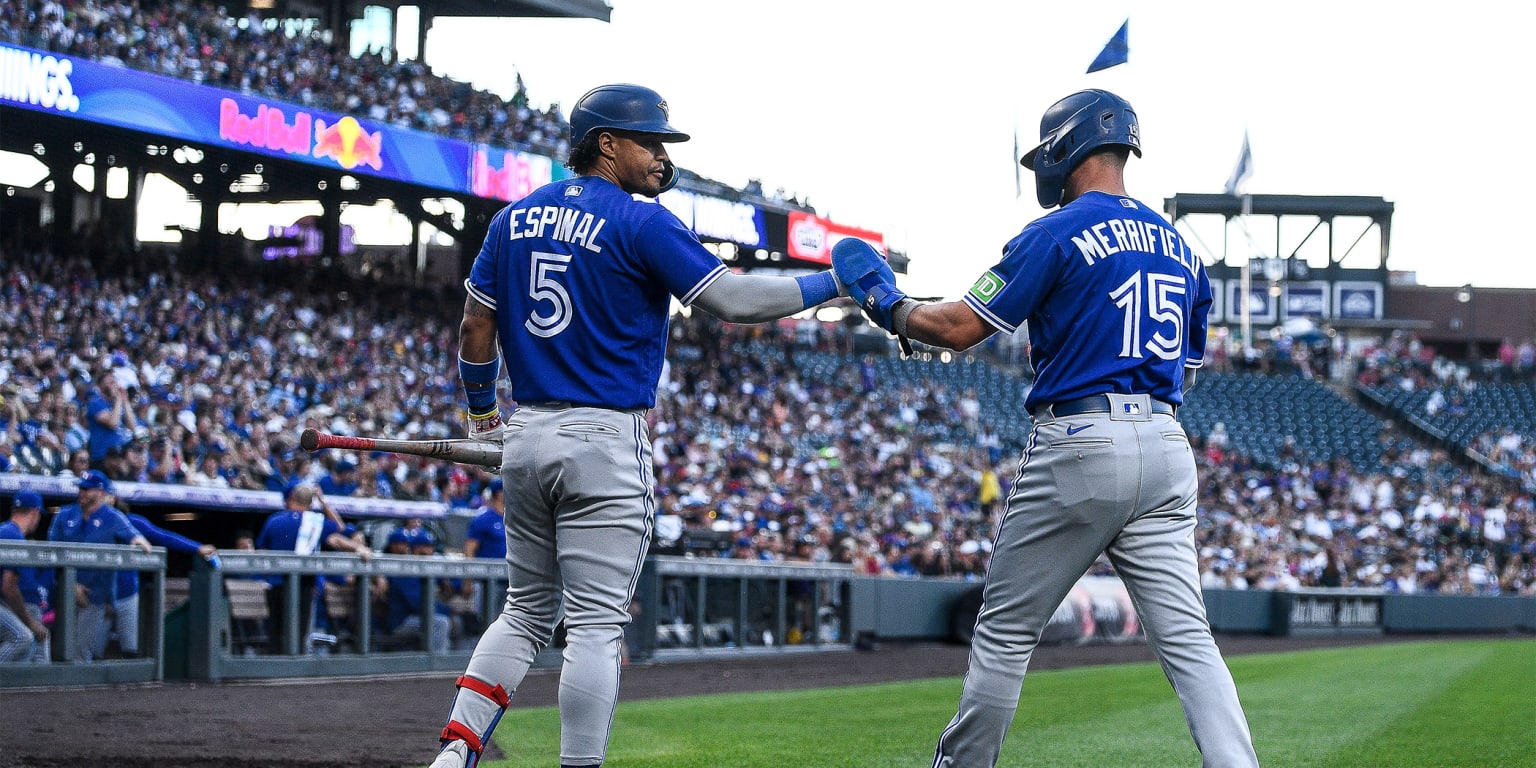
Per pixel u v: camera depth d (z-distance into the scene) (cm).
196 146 5059
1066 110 981
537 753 1493
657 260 928
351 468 3309
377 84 5628
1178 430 931
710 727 1794
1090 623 4284
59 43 4294
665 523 3366
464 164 5309
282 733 1614
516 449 946
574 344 937
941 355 8481
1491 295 12488
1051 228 922
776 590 3578
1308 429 8575
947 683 2580
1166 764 1465
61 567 2088
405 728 1692
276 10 6469
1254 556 6147
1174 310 936
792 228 6488
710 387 6538
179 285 5044
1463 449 8469
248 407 4138
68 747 1444
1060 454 912
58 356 4019
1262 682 2689
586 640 931
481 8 6675
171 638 2320
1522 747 1644
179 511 3259
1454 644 4562
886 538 5122
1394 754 1576
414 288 6153
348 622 2534
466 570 2756
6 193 5175
